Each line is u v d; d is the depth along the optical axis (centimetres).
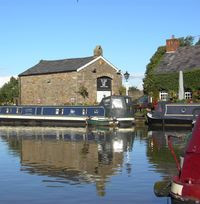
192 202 1042
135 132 3356
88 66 5597
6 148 2381
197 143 1107
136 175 1569
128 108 4131
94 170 1680
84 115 4366
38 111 4691
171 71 4897
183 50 5159
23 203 1213
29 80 6228
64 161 1905
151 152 2150
